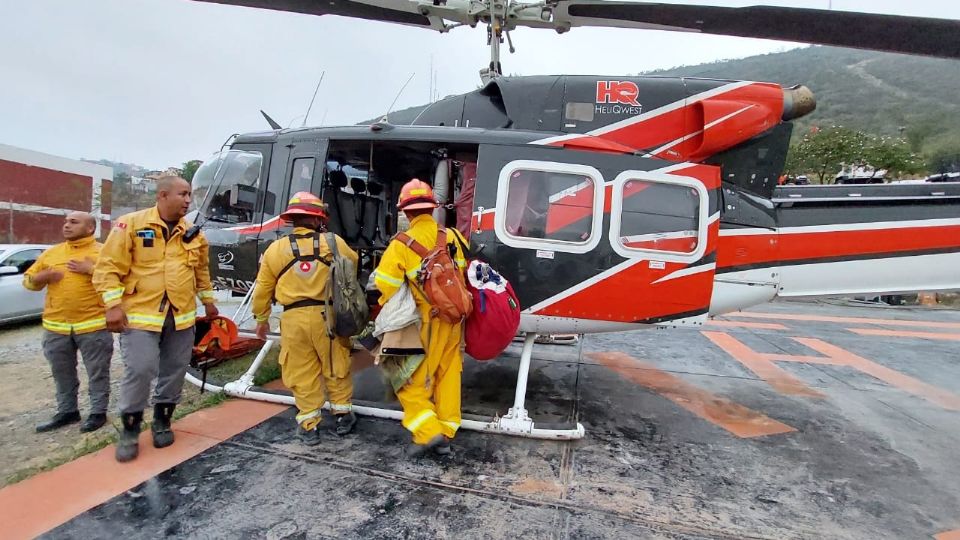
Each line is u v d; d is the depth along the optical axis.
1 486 2.53
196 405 3.58
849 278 3.72
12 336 6.57
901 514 2.46
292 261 2.89
